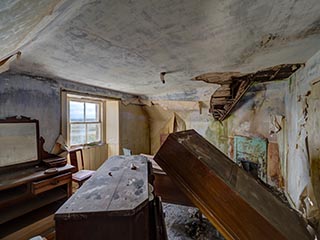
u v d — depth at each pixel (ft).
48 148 8.95
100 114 13.60
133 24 4.30
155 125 17.38
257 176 12.08
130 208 2.37
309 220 6.91
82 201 2.60
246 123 12.62
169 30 4.64
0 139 7.20
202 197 3.34
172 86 12.10
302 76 8.04
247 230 2.89
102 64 7.10
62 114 9.70
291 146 9.57
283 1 3.60
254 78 10.30
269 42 5.56
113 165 4.46
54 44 5.22
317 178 6.51
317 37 5.28
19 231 6.41
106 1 3.42
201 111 14.37
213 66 7.87
